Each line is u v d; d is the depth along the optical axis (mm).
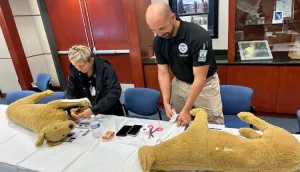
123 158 1139
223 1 2729
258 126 1066
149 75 3037
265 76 2445
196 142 960
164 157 956
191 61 1538
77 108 1543
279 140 914
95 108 1560
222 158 888
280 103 2496
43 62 4309
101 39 3803
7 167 1197
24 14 3854
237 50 2650
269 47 2590
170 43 1530
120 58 3832
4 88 4348
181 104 1812
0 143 1384
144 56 3064
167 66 1722
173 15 1379
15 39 3672
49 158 1193
